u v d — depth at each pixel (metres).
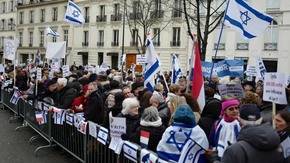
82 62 51.69
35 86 11.65
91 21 49.78
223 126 5.02
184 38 39.25
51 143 9.55
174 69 11.97
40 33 59.97
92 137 7.20
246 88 9.16
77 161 8.37
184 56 39.22
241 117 4.60
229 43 35.53
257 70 13.96
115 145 6.03
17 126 12.59
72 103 8.90
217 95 9.91
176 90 8.52
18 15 65.50
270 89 5.20
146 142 5.44
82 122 7.61
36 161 8.34
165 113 6.86
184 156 4.72
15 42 15.69
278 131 4.36
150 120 5.52
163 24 40.78
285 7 32.53
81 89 9.41
